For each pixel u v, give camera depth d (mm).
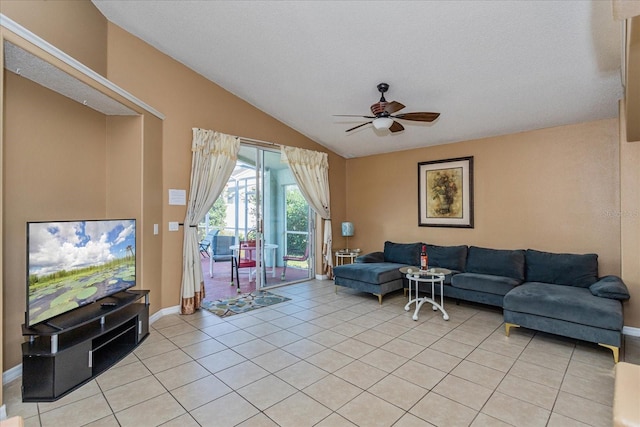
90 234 2719
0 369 2002
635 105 2258
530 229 4402
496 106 3988
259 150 5250
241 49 3693
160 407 2129
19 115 2559
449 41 3020
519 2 2504
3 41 1982
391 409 2094
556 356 2871
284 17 3082
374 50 3299
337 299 4773
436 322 3771
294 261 5953
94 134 3336
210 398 2230
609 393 2279
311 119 5234
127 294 3203
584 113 3834
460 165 5070
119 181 3482
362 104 4508
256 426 1933
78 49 2961
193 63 4109
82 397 2246
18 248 2547
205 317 3945
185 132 4156
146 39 3697
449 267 4793
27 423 1973
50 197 2834
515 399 2205
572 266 3801
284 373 2572
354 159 6590
